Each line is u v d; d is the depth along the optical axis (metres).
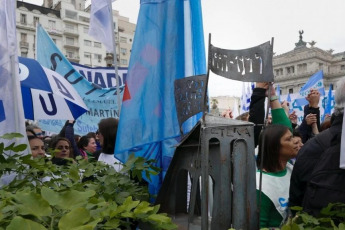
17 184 1.32
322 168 1.33
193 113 1.57
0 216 0.78
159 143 1.91
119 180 1.48
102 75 6.69
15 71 2.00
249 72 1.19
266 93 2.15
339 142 1.33
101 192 1.40
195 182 1.24
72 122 4.40
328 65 57.62
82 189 1.31
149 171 1.55
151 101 1.87
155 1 1.92
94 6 3.65
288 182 1.95
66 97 3.73
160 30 1.92
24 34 51.16
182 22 1.94
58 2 55.31
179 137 1.88
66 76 5.88
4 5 2.00
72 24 55.84
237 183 1.14
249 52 1.20
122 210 1.00
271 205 1.82
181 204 1.44
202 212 1.12
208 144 1.14
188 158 1.31
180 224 1.33
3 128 1.92
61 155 3.14
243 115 4.05
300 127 3.93
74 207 0.82
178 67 1.91
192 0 1.98
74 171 1.44
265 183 1.87
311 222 1.07
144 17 1.92
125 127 1.86
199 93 1.55
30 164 1.41
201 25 2.00
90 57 57.91
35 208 0.80
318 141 1.60
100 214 0.96
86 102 5.99
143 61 1.89
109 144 2.73
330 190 1.28
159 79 1.89
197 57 1.98
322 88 8.59
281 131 1.99
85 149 4.52
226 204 1.15
